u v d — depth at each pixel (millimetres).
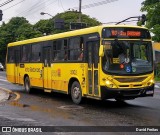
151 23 43062
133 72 14773
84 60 15773
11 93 22359
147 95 15078
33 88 21812
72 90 16891
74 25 41156
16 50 23953
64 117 12828
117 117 12805
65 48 17484
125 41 14914
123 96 14633
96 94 14977
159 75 44812
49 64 19156
